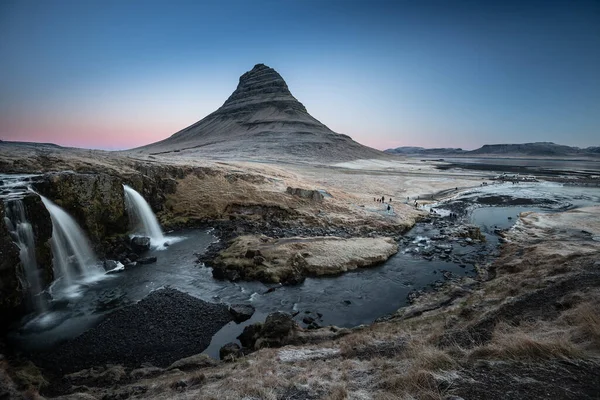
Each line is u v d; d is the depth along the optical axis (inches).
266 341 732.7
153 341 799.7
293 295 1065.5
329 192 2733.8
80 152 2298.2
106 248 1437.0
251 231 1822.1
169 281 1171.3
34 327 862.5
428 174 5393.7
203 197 2237.9
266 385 436.8
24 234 1007.6
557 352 377.7
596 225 1829.5
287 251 1378.0
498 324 550.3
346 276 1230.3
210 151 7495.1
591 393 296.2
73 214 1347.2
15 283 871.7
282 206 2186.3
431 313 851.4
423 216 2299.5
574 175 5703.7
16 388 558.9
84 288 1112.2
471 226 1968.5
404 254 1486.2
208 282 1162.6
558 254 1176.2
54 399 509.7
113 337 815.1
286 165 5403.5
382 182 3991.1
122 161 2225.6
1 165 1557.6
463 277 1191.6
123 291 1087.6
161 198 2070.6
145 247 1504.7
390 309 971.9
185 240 1686.8
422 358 428.5
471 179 4712.1
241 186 2456.9
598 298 578.2
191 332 840.9
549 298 651.5
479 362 391.5
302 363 539.8
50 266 1079.0
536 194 3304.6
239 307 948.0
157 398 472.1
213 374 550.9
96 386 605.9
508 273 1144.2
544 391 309.0
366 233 1836.9
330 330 804.6
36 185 1267.2
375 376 426.9
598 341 396.8
